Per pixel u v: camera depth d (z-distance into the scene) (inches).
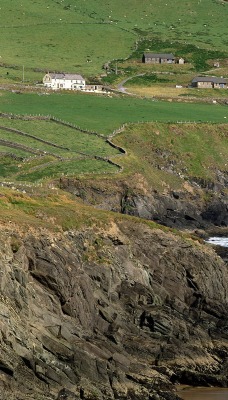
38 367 4569.4
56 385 4598.9
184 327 5521.7
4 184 7652.6
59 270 5255.9
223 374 5265.8
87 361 4763.8
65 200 7076.8
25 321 4781.0
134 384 4857.3
